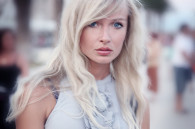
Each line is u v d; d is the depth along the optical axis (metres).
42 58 9.97
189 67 4.57
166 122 4.09
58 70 1.12
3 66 2.32
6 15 9.85
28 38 9.88
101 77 1.20
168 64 12.73
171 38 18.77
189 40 4.42
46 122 1.04
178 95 4.67
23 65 2.58
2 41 2.44
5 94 1.70
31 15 10.24
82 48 1.12
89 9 1.06
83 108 1.05
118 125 1.12
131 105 1.27
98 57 1.10
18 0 9.76
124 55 1.28
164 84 7.38
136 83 1.27
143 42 1.30
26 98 1.02
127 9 1.16
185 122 4.09
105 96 1.16
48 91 1.06
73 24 1.10
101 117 1.09
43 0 14.95
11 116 1.07
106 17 1.07
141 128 1.28
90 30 1.09
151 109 4.78
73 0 1.12
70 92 1.08
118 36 1.12
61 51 1.13
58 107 1.05
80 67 1.10
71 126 1.03
